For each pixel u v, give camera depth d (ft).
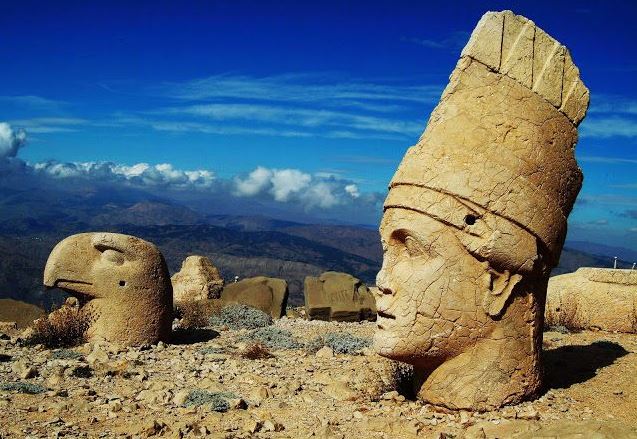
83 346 42.29
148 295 43.96
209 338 49.21
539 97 26.00
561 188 26.23
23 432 24.93
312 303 62.85
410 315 25.66
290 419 27.81
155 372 36.70
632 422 24.20
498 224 24.81
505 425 23.52
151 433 24.98
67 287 42.88
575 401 26.48
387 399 29.19
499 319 25.63
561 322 49.44
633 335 46.16
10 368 36.22
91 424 26.40
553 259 26.63
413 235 25.59
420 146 26.30
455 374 25.90
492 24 26.00
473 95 25.93
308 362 39.73
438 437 23.31
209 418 27.68
